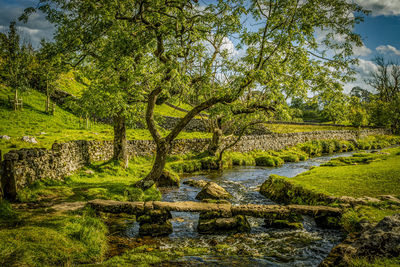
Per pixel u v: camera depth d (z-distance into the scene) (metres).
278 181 14.30
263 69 11.66
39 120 30.48
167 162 24.98
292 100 12.77
